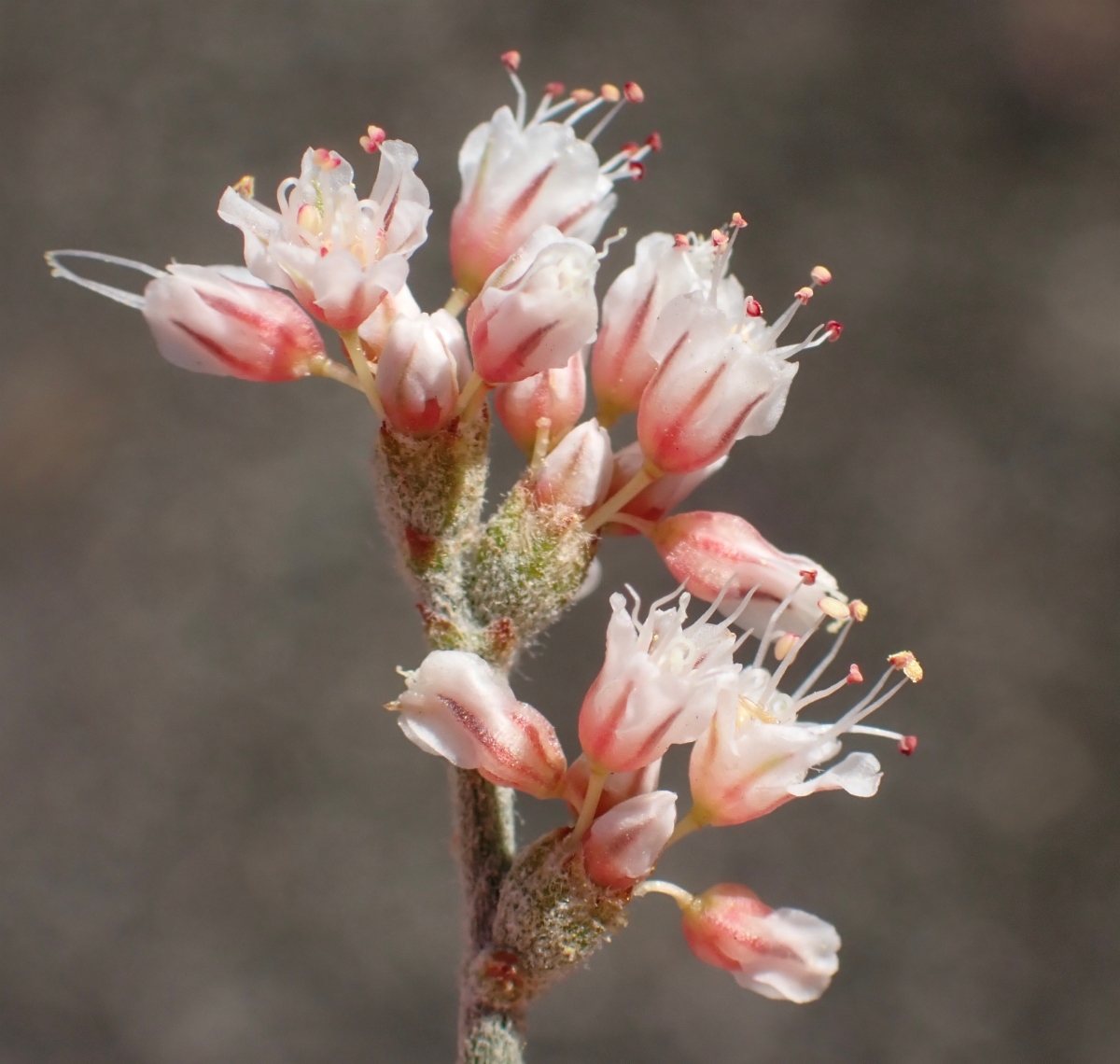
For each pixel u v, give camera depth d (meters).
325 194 0.09
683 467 0.09
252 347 0.09
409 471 0.09
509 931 0.09
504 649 0.09
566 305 0.09
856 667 0.09
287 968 0.17
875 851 0.17
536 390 0.09
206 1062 0.16
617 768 0.09
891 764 0.18
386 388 0.09
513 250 0.09
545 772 0.09
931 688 0.18
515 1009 0.09
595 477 0.09
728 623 0.09
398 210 0.09
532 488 0.09
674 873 0.17
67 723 0.18
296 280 0.09
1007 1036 0.16
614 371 0.09
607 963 0.17
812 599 0.09
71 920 0.17
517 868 0.09
